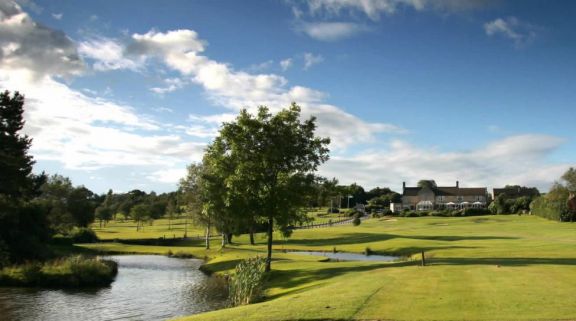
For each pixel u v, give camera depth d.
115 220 182.62
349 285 23.48
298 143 36.47
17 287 36.81
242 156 35.69
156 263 55.62
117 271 47.12
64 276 38.38
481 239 62.19
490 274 24.95
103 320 25.72
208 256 61.84
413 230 89.62
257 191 35.53
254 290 27.56
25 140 60.00
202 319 17.27
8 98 59.56
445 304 17.08
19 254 50.50
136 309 28.44
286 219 35.62
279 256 53.44
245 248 70.19
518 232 71.94
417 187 195.00
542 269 26.52
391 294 19.62
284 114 35.88
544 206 100.94
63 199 99.19
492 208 130.50
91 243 80.25
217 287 36.53
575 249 41.22
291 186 34.88
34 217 62.31
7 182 52.41
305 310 17.23
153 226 138.88
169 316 26.41
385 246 62.25
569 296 17.78
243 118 35.47
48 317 26.52
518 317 14.63
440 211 135.25
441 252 46.28
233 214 36.75
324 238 82.31
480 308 16.14
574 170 99.06
